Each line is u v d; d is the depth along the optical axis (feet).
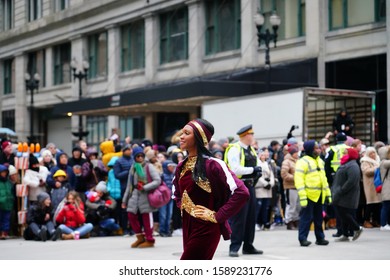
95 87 248.11
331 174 96.78
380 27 149.69
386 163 97.50
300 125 117.70
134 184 81.82
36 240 93.40
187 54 207.00
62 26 264.52
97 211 99.96
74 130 259.60
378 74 149.79
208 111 142.61
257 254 71.26
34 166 98.84
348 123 123.24
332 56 160.35
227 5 193.77
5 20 316.81
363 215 107.24
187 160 39.09
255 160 70.33
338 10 161.27
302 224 78.89
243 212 69.21
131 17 226.79
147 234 82.17
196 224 37.96
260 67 176.55
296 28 171.32
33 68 291.99
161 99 170.91
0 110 313.32
